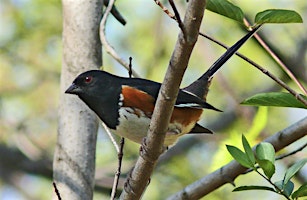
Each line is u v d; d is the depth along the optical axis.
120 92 8.02
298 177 11.26
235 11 6.65
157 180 13.61
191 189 7.91
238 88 14.65
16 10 15.07
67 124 8.76
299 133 7.31
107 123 8.17
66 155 8.62
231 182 7.74
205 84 8.80
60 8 14.98
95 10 9.18
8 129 14.23
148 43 14.95
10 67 15.45
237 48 8.83
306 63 12.96
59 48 15.36
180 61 5.88
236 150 6.52
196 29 5.67
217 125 14.09
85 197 8.48
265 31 13.16
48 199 15.34
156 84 8.09
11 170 13.81
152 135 6.52
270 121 13.88
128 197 7.10
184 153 13.81
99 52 9.09
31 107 15.25
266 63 14.50
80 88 8.27
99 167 12.74
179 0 12.97
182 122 8.05
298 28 13.67
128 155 13.32
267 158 6.54
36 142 14.67
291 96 6.58
